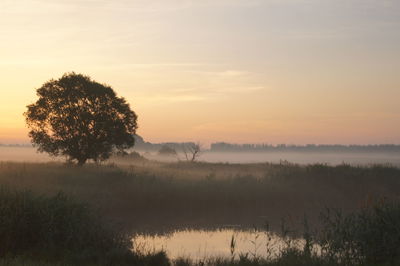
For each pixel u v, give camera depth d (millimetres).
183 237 17422
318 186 32156
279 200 28688
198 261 12992
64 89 37281
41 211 13070
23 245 12359
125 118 38938
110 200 23609
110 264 11375
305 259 11273
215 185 29375
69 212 13328
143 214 22734
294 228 19750
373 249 10969
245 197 27734
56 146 37219
